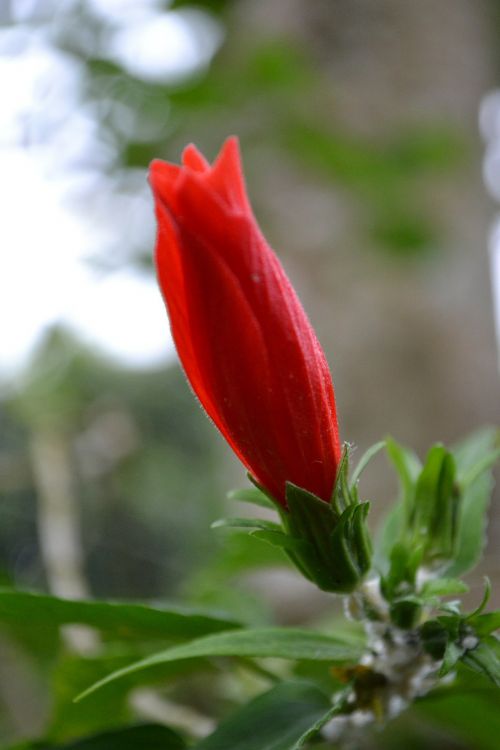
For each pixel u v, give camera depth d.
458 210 0.54
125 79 0.46
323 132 0.49
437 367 0.50
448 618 0.22
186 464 0.79
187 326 0.22
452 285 0.52
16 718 0.41
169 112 0.48
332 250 0.51
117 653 0.26
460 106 0.55
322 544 0.23
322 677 0.28
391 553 0.23
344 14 0.55
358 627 0.29
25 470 0.50
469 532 0.25
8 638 0.30
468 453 0.26
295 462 0.22
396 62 0.54
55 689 0.27
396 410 0.49
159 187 0.21
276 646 0.23
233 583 0.41
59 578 0.41
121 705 0.28
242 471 0.49
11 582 0.32
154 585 0.75
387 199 0.49
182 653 0.23
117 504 0.72
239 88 0.48
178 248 0.21
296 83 0.49
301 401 0.22
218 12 0.51
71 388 0.49
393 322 0.50
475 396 0.50
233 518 0.23
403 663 0.23
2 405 0.59
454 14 0.57
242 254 0.21
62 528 0.43
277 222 0.51
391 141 0.51
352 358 0.50
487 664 0.22
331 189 0.51
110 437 0.56
